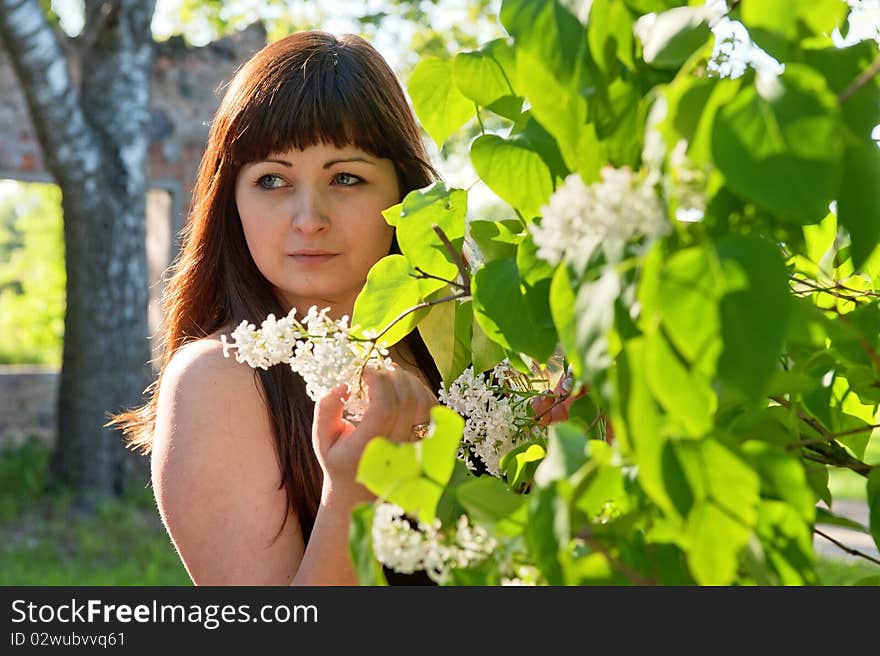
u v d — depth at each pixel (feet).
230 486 6.10
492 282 4.41
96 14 33.12
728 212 3.28
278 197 6.47
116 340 33.76
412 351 7.42
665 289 2.97
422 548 3.75
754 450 3.43
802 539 3.45
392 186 6.66
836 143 2.93
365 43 6.81
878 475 4.23
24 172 39.47
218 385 6.26
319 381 4.82
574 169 3.59
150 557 28.71
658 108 3.22
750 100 3.02
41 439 45.01
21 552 28.73
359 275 6.57
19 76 31.58
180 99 40.57
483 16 34.65
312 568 5.03
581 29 3.58
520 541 3.61
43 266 65.00
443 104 5.17
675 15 3.59
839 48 3.50
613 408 3.04
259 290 6.98
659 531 3.42
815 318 3.43
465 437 5.42
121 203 33.30
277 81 6.40
